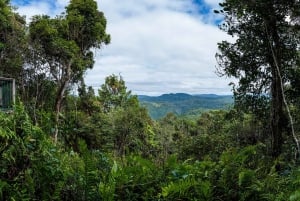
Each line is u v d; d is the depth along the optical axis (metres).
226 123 30.78
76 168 2.64
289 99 17.58
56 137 2.95
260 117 18.83
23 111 2.55
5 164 2.39
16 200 2.26
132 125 36.81
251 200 2.64
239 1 16.36
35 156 2.46
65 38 34.91
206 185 2.47
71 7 35.25
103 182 2.55
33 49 30.66
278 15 16.81
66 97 36.03
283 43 17.52
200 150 25.30
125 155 3.30
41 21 31.28
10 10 30.28
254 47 17.55
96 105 40.91
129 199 2.48
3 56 29.53
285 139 17.58
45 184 2.44
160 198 2.52
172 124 58.34
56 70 33.00
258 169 2.99
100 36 36.69
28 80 31.25
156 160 3.11
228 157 2.85
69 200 2.49
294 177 2.99
